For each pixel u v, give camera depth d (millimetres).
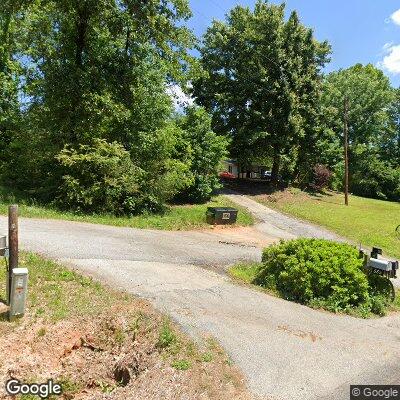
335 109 37031
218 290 9523
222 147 25938
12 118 22062
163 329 6906
